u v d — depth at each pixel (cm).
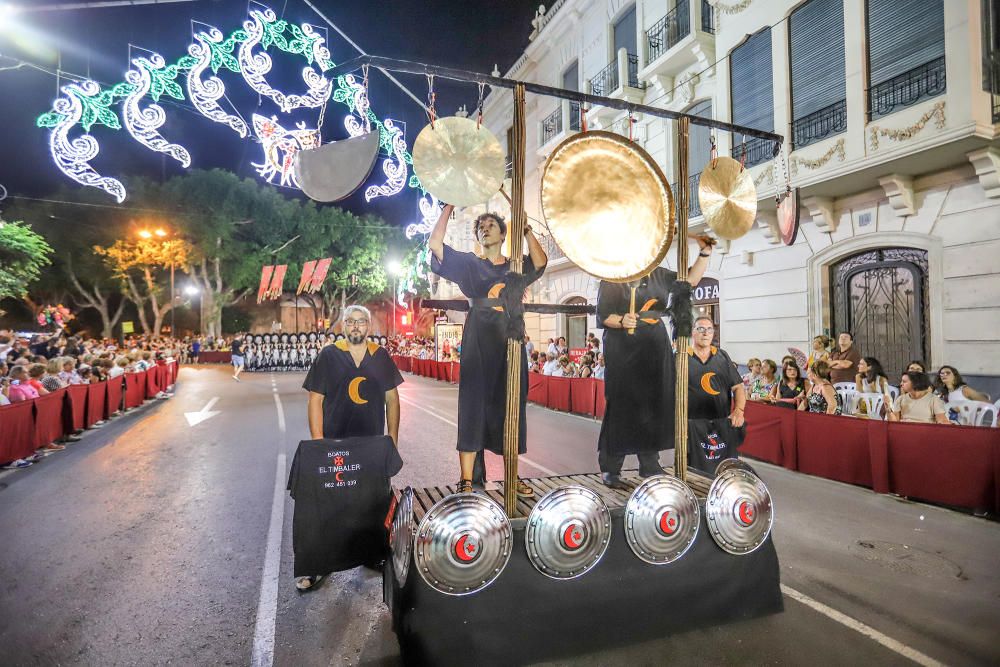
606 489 325
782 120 977
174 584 368
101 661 281
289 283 3822
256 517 502
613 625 281
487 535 260
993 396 754
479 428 300
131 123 853
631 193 295
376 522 363
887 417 642
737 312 1162
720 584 308
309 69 935
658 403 335
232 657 285
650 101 1440
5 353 1102
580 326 1845
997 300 754
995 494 475
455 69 284
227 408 1257
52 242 3102
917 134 761
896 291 898
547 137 1886
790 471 659
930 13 758
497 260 321
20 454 711
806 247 1018
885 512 503
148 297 3631
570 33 1816
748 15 1057
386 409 413
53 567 394
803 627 305
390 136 1229
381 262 4041
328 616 327
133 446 830
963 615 317
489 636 257
